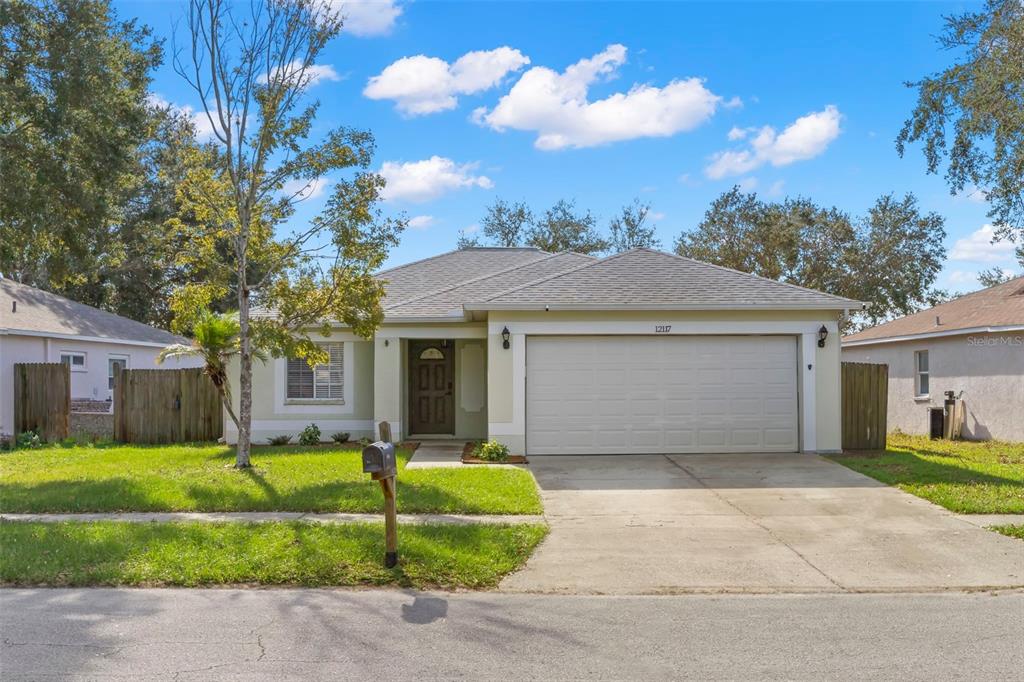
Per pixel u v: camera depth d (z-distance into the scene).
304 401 16.59
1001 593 6.48
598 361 14.45
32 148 18.41
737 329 14.34
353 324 12.13
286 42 11.59
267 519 8.80
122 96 18.88
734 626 5.59
